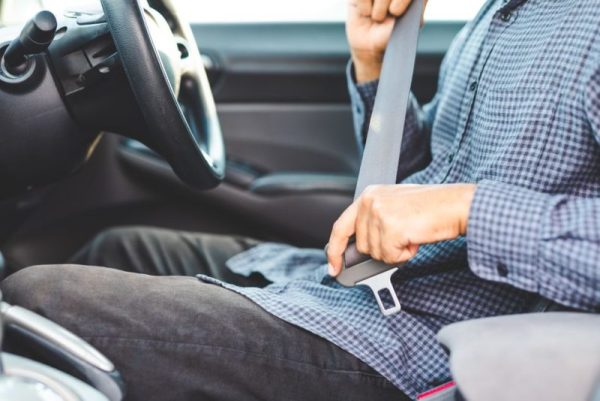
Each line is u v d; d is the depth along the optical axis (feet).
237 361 2.70
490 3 3.59
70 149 3.47
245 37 5.84
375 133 3.37
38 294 2.56
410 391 2.84
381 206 2.57
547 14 3.01
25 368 2.03
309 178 5.59
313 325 2.83
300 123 5.87
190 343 2.65
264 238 5.72
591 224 2.37
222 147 3.92
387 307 3.03
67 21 3.31
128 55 3.03
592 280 2.39
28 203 4.99
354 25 3.71
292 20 5.88
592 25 2.79
